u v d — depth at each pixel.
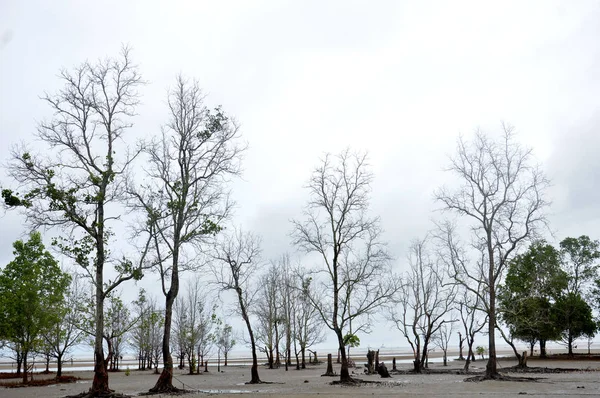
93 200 30.77
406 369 62.06
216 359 153.25
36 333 49.12
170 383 33.84
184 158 36.22
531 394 28.50
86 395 29.88
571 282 72.25
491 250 41.12
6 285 51.44
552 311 69.81
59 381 49.31
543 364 59.59
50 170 29.86
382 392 31.42
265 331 76.06
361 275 40.66
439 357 119.31
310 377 50.19
